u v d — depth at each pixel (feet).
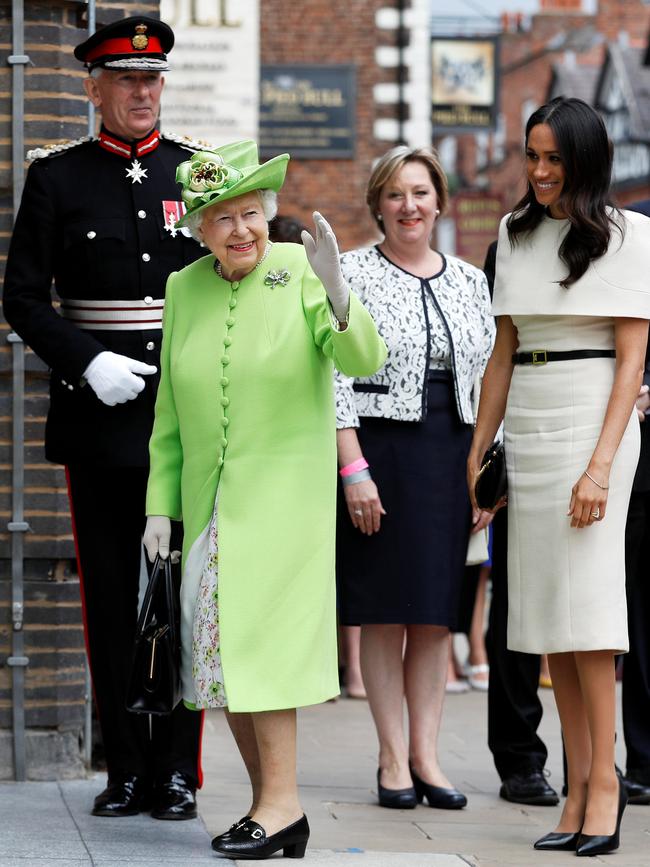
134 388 15.61
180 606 14.87
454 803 17.94
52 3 18.25
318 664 14.38
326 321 14.28
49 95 18.24
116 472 16.52
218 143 53.98
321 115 62.34
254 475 14.37
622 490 15.42
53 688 18.15
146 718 16.71
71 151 16.70
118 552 16.70
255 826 14.25
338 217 62.64
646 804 18.63
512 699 18.48
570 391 15.48
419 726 18.31
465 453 18.11
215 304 14.78
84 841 14.93
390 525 17.85
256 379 14.39
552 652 15.49
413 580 17.79
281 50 62.49
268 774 14.42
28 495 18.16
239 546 14.25
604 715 15.38
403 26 62.59
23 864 13.82
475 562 18.21
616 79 103.91
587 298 15.26
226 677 14.02
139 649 14.62
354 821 17.02
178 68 53.78
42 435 18.20
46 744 18.13
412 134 62.64
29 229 16.40
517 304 15.61
